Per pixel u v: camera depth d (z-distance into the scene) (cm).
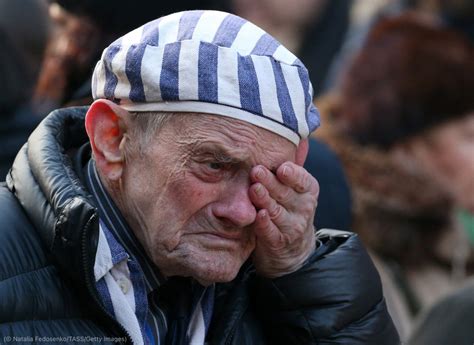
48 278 515
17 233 519
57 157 533
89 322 519
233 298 566
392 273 821
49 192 517
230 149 505
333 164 708
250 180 517
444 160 814
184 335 549
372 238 814
